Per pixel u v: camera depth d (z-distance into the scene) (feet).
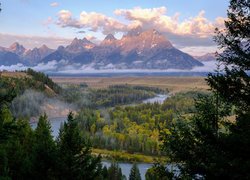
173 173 55.88
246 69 50.62
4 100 56.95
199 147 52.49
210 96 61.21
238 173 43.42
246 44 51.19
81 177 72.13
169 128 60.34
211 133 49.80
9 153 116.67
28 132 141.69
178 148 54.13
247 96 48.85
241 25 50.62
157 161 59.77
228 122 51.88
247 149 45.14
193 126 58.08
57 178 71.87
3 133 58.59
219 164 44.73
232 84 49.47
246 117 46.47
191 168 51.57
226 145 45.98
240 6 50.37
